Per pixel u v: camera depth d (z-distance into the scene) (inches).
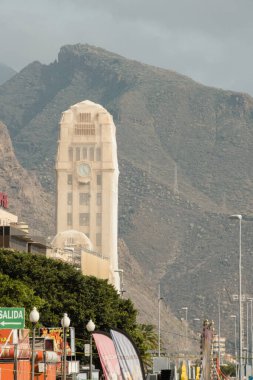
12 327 7012.8
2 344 7288.4
